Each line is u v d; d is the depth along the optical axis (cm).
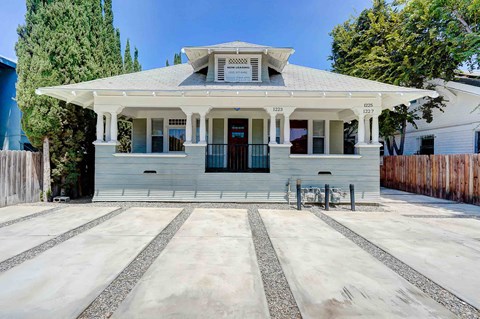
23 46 759
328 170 768
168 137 1025
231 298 250
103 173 766
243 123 1026
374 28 1345
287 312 233
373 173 764
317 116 1026
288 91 736
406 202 818
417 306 240
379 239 438
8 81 1203
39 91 681
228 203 766
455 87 1095
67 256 354
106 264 328
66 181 848
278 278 298
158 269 314
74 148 848
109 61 1091
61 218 573
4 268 315
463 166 805
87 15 878
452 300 251
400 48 1152
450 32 996
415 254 371
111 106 768
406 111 1233
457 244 414
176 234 461
